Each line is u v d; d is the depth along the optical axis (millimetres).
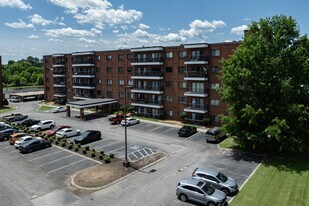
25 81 161125
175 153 31625
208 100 46812
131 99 58344
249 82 29047
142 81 55844
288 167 25766
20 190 22328
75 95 70938
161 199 20391
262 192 20750
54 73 78750
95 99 61094
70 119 54406
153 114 54406
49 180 24234
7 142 38219
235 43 42812
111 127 46625
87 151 32500
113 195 21125
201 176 22141
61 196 21156
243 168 26047
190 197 19703
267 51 28578
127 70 58375
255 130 29594
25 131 42781
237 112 30141
